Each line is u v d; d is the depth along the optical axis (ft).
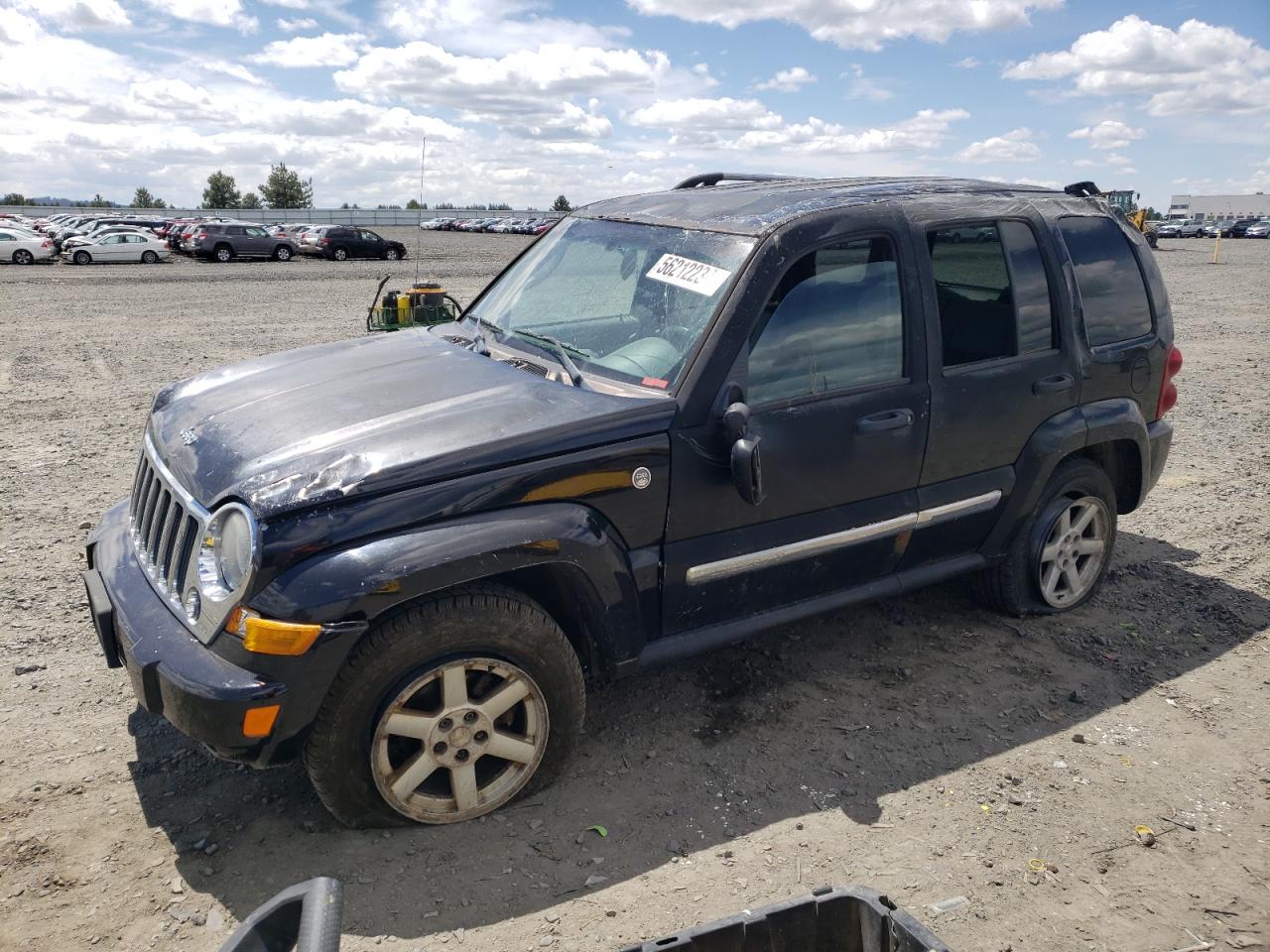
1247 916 9.35
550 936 8.86
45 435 26.91
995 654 14.52
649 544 10.94
